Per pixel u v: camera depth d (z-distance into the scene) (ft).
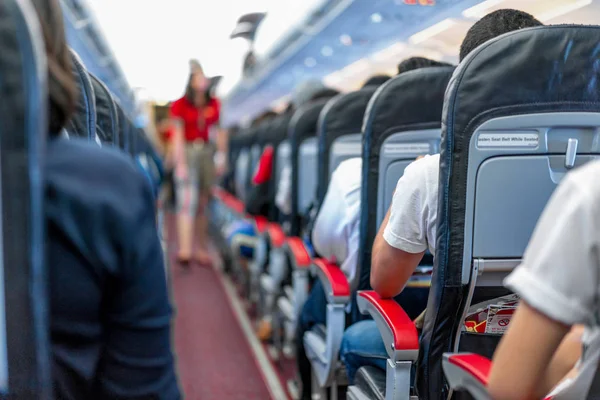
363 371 5.38
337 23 15.12
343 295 6.08
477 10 9.50
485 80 3.80
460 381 3.31
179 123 18.25
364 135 5.88
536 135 3.87
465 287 4.05
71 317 2.53
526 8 8.34
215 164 18.85
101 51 20.74
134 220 2.51
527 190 3.92
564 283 2.52
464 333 4.36
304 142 9.98
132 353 2.64
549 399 3.10
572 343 3.22
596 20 7.43
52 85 2.61
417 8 11.62
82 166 2.48
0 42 2.15
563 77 3.81
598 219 2.47
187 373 10.27
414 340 4.38
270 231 10.85
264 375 10.18
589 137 3.92
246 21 25.79
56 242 2.44
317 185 7.92
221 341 11.97
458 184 3.90
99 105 5.63
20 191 2.21
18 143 2.19
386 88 5.78
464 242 3.95
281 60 23.52
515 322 2.72
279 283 10.77
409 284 6.15
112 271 2.51
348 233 6.44
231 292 15.92
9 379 2.35
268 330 11.83
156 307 2.68
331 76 22.21
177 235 26.30
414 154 5.92
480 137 3.84
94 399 2.70
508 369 2.72
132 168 2.61
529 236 3.97
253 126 20.71
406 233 4.46
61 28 2.74
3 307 2.28
